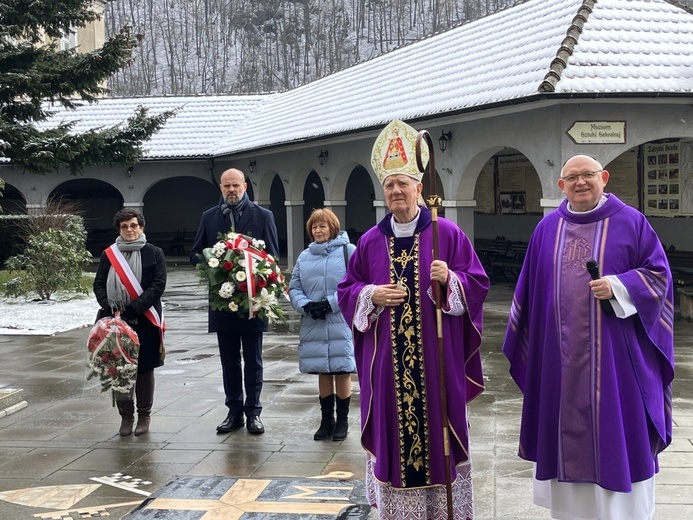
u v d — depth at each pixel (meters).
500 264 18.09
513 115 13.13
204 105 29.73
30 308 14.88
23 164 17.39
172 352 10.46
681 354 9.66
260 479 5.42
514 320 4.34
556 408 4.08
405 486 4.12
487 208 20.53
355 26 87.44
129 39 17.73
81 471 5.70
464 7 81.50
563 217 4.21
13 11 17.56
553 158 12.28
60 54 17.94
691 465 5.54
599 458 3.92
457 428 4.11
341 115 19.16
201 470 5.67
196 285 20.08
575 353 4.02
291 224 22.09
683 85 11.84
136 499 5.15
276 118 25.28
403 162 4.23
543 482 4.20
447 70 16.58
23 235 19.30
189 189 31.80
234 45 90.50
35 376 9.05
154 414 7.26
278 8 89.44
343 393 6.39
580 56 12.29
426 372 4.12
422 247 4.23
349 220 29.05
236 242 6.34
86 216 31.48
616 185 15.91
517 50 14.45
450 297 4.05
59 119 28.84
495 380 8.43
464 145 14.47
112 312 6.59
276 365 9.35
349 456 5.94
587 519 4.05
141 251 6.71
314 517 4.73
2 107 17.55
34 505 5.07
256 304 6.22
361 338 4.36
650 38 13.09
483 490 5.13
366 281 4.38
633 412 3.93
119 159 18.31
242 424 6.76
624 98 11.74
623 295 3.90
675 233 15.15
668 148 14.67
